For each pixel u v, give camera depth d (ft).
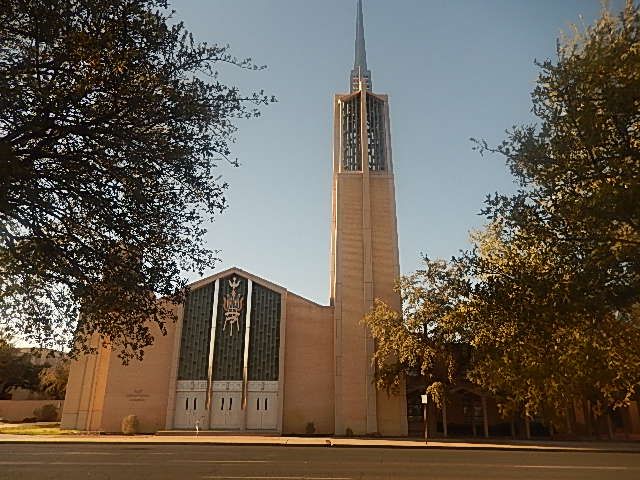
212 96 30.53
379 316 114.11
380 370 113.50
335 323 122.83
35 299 33.09
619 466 56.65
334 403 118.01
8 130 26.05
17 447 75.31
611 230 26.68
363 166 136.26
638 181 24.12
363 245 128.98
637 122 26.35
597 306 26.50
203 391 118.42
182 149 29.48
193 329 122.93
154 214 30.71
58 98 25.91
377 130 144.25
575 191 28.19
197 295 125.90
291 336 124.47
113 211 29.68
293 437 106.22
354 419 114.83
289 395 119.65
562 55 31.53
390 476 45.96
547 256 29.32
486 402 119.44
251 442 88.12
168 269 32.81
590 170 27.30
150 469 49.24
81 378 120.57
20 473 45.75
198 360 120.57
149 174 29.43
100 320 33.65
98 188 29.32
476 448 84.43
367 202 132.77
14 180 26.00
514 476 47.37
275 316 125.18
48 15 25.29
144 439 92.94
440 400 104.47
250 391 119.03
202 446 82.02
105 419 115.75
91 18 26.68
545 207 29.01
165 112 28.73
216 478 43.75
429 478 45.11
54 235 30.40
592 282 26.32
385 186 135.33
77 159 28.76
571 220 27.45
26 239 29.30
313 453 69.31
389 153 139.33
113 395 117.80
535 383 35.27
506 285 30.40
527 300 29.35
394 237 130.21
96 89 27.35
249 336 122.83
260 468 50.72
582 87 27.12
